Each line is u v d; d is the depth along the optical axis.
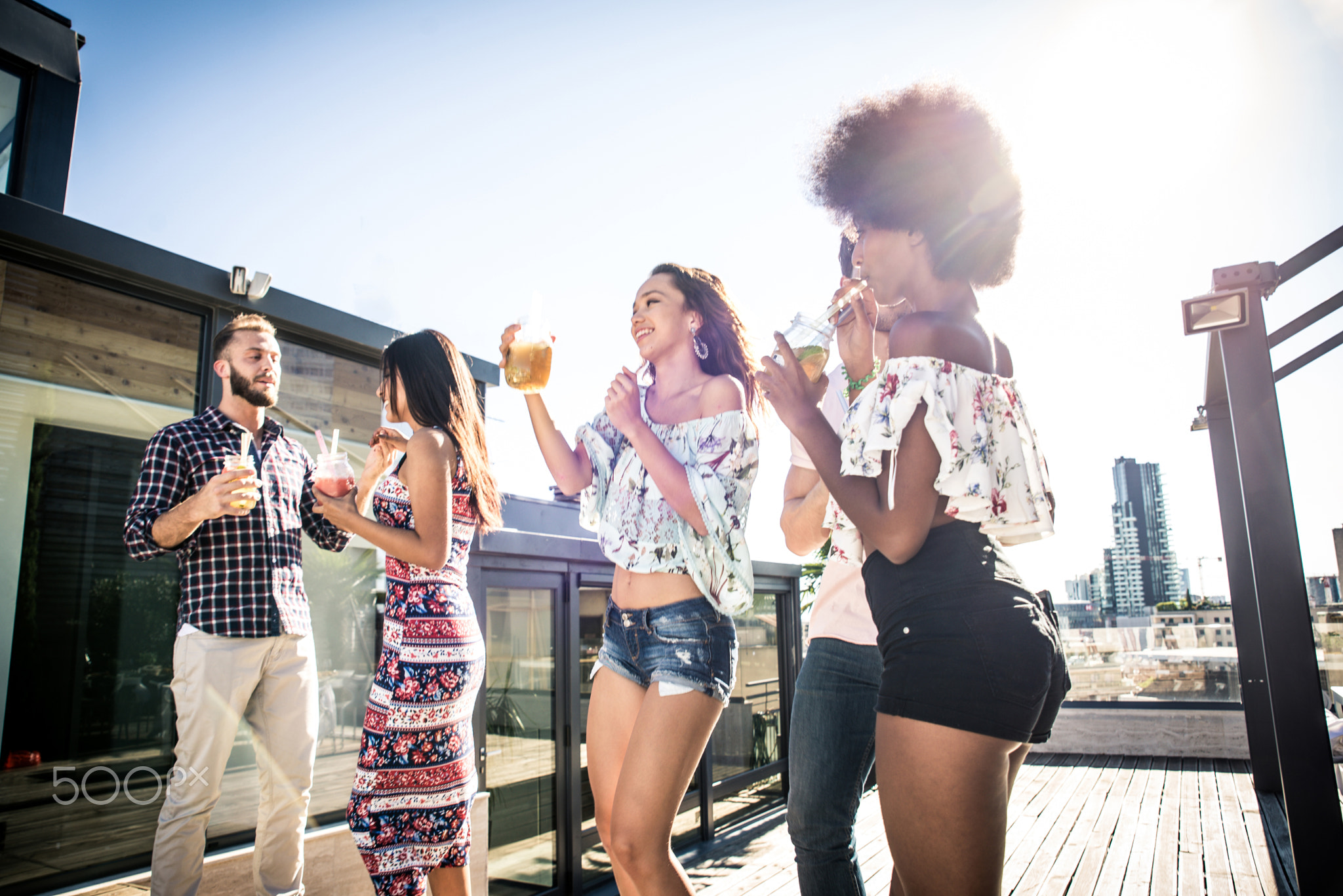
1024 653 0.96
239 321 2.55
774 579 6.05
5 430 2.59
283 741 2.35
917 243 1.17
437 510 1.87
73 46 4.70
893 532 1.01
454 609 1.95
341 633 3.29
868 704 1.68
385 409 2.17
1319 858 2.92
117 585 2.82
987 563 1.02
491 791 3.38
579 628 4.04
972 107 1.18
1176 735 7.50
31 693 2.57
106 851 2.60
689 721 1.52
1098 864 3.83
